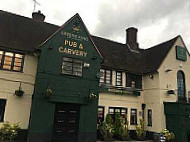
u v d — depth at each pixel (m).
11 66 11.48
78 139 11.38
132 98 15.71
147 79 16.23
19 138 10.91
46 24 15.07
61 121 11.45
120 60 16.23
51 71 11.30
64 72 11.73
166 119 14.57
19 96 11.35
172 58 16.20
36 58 12.34
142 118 15.77
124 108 15.15
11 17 13.42
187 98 16.22
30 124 10.24
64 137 11.31
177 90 15.91
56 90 11.20
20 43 11.91
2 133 9.90
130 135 14.74
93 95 11.80
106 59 15.21
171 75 15.80
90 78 12.41
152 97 15.42
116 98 14.91
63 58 11.86
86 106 11.98
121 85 15.33
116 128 13.51
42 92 10.84
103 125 12.88
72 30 12.47
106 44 17.16
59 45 11.84
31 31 13.37
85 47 12.70
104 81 14.59
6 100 11.03
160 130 14.19
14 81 11.39
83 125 11.66
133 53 18.34
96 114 12.13
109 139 12.80
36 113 10.49
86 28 13.01
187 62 17.06
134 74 16.27
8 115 10.91
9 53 11.53
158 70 15.12
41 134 10.44
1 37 11.48
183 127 13.55
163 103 14.80
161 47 17.59
